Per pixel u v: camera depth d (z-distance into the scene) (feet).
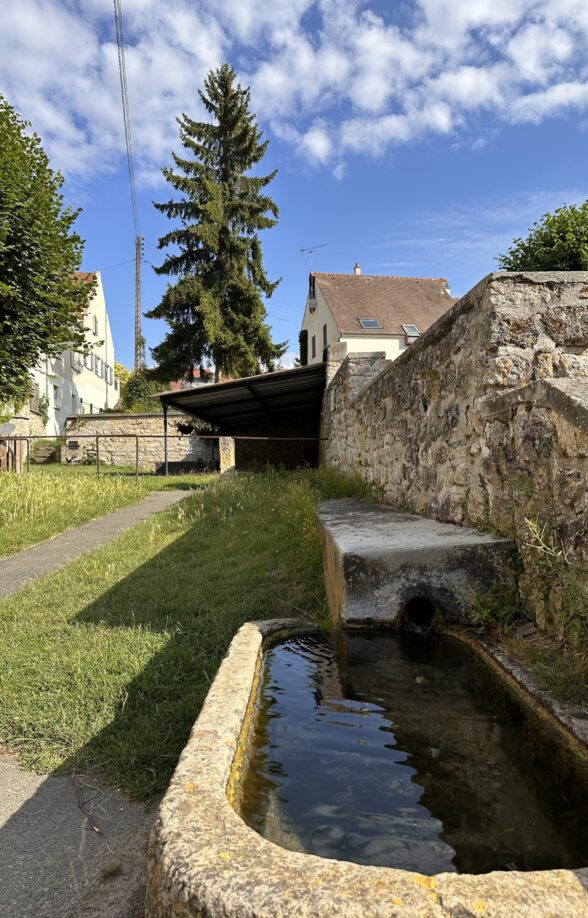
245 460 55.67
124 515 27.53
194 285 74.23
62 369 81.51
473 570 8.43
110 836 6.08
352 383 26.58
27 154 39.01
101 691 9.02
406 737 5.70
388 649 8.02
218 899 2.87
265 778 4.91
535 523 7.50
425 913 2.70
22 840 6.03
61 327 40.63
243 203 77.77
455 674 7.28
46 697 8.90
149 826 6.24
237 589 13.93
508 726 5.87
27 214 35.86
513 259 40.42
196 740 4.62
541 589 7.38
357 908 2.72
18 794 6.81
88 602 13.73
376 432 19.69
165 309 75.31
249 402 43.42
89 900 5.20
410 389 14.96
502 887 2.86
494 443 9.32
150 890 3.32
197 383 84.69
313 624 9.78
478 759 5.23
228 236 76.48
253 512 23.26
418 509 14.25
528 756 5.29
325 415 38.65
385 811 4.45
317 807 4.49
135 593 14.20
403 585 8.51
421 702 6.49
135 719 8.21
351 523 12.86
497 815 4.43
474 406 10.32
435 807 4.50
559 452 7.12
